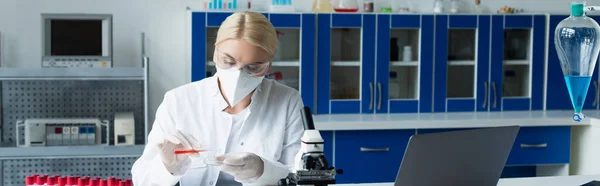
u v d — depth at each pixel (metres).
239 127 2.21
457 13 4.30
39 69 3.57
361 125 3.90
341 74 4.24
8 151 3.60
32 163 4.07
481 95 4.37
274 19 4.07
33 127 3.67
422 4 4.46
